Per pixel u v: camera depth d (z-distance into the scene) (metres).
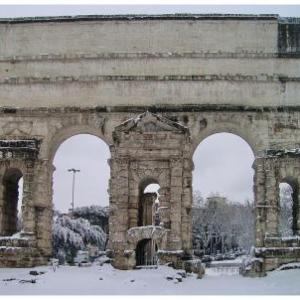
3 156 55.53
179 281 45.38
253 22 57.78
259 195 54.72
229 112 55.69
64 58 57.69
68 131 57.75
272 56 57.06
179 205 53.12
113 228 53.69
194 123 55.72
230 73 56.94
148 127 54.22
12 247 53.78
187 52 57.22
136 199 53.78
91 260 81.88
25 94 57.28
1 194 55.81
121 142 54.25
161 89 56.59
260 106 55.84
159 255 51.94
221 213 140.50
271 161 54.56
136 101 56.53
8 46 58.53
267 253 52.81
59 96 57.03
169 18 57.88
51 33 58.47
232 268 70.75
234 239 134.88
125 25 58.06
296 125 55.69
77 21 58.38
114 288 40.34
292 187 56.25
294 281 44.84
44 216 55.69
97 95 56.81
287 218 115.94
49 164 56.88
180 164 53.66
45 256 55.84
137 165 54.12
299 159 54.38
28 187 55.06
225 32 57.72
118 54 57.31
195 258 53.59
